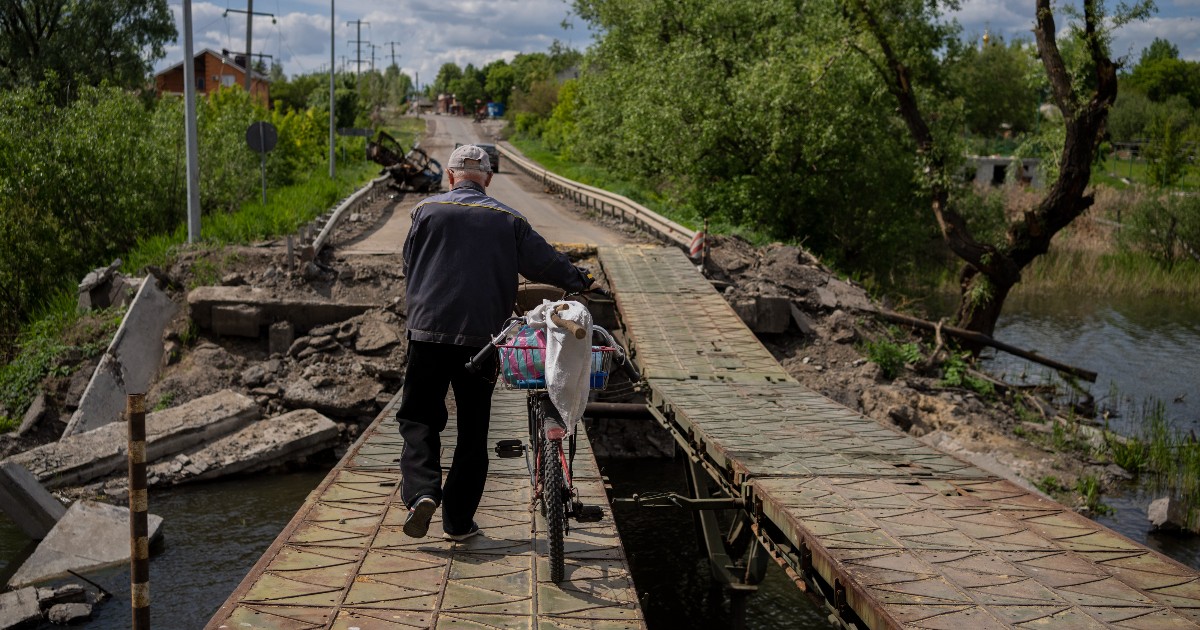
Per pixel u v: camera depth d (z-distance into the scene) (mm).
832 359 14930
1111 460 12195
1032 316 25609
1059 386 16844
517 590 4332
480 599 4211
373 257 16547
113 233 18156
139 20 43406
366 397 12883
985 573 4461
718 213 26781
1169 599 4148
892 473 6430
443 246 4531
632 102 29297
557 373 4340
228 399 12047
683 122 26438
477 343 4473
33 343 13484
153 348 13547
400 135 89562
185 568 8172
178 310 14367
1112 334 22844
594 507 4504
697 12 29172
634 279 15664
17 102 17375
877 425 8188
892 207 26266
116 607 7297
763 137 25312
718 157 26781
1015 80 66125
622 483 11703
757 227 25984
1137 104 80438
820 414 8688
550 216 26531
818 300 16562
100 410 12188
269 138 21172
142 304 13633
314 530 5113
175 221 20375
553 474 4336
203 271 15219
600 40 36031
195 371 13242
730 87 25953
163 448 10961
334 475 6250
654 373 10758
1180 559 9156
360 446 7152
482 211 4586
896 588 4230
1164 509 9953
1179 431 14086
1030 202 40406
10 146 16516
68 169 17031
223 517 9609
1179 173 53312
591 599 4250
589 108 38375
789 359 14953
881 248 26797
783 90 24062
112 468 10633
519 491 5973
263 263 15742
